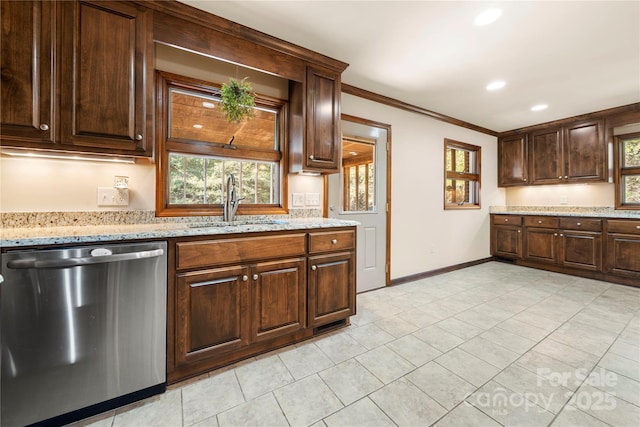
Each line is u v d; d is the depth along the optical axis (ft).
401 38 6.84
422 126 12.03
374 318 7.93
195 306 5.13
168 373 4.97
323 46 7.20
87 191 5.65
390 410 4.40
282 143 7.96
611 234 11.26
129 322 4.53
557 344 6.44
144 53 5.27
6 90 4.24
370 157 10.50
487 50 7.37
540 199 15.15
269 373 5.40
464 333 7.02
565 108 11.80
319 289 6.75
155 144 6.23
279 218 8.04
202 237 5.19
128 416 4.30
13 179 5.08
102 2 4.90
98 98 4.87
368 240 10.33
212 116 7.18
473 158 14.83
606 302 9.12
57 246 4.06
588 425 4.06
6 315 3.77
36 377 3.94
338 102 7.95
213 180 7.25
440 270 12.84
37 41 4.42
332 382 5.11
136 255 4.45
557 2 5.59
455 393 4.80
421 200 12.03
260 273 5.87
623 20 6.11
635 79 9.07
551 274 12.71
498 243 15.19
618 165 12.32
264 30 6.51
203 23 5.92
